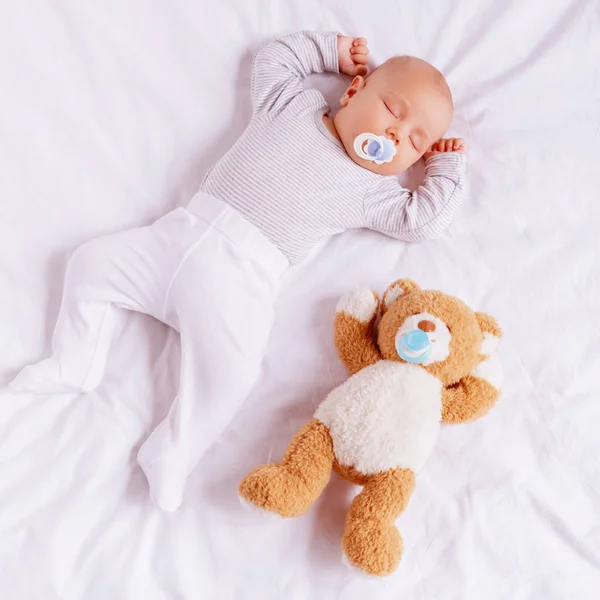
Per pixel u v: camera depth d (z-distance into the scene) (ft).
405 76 4.10
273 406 4.04
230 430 3.95
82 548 3.54
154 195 4.15
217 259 3.80
